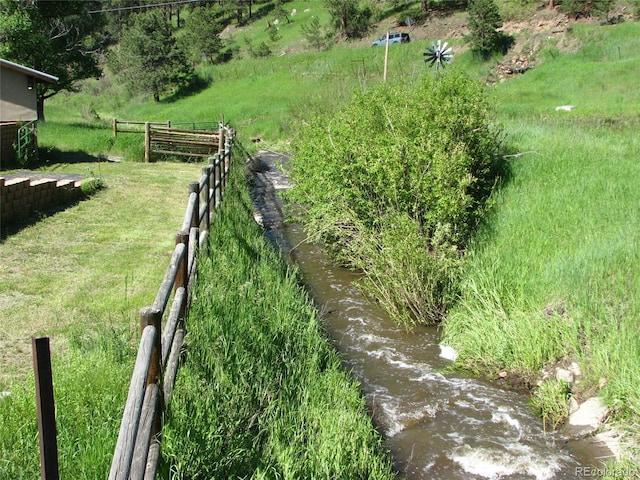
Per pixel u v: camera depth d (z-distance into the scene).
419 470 4.63
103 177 14.21
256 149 24.34
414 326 7.23
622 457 4.55
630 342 5.43
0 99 18.06
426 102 9.34
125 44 56.72
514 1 49.88
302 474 3.82
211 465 3.56
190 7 88.31
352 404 5.01
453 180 8.10
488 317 6.64
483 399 5.65
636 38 37.78
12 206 9.16
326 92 26.52
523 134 12.99
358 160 8.36
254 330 5.41
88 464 3.19
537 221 8.22
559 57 38.88
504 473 4.60
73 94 61.16
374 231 8.43
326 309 7.75
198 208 6.88
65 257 7.71
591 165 10.16
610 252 6.84
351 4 57.12
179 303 4.63
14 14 28.70
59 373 4.12
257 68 51.78
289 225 12.16
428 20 53.78
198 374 4.35
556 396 5.45
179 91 51.97
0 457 3.28
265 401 4.66
